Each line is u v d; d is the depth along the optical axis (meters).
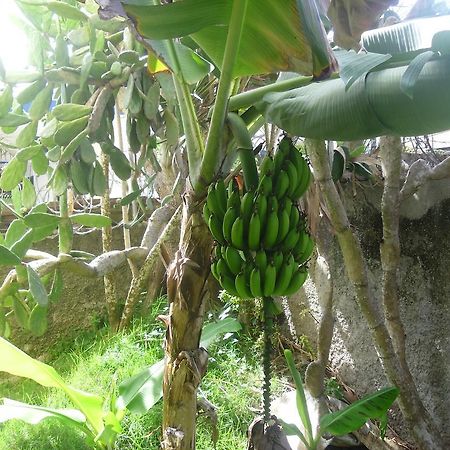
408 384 2.66
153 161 3.36
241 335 4.33
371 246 3.50
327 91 1.39
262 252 1.36
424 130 1.28
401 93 1.25
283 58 1.28
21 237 2.97
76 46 2.98
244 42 1.29
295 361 4.18
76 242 5.16
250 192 1.37
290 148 1.44
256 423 1.66
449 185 3.04
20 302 3.12
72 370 4.02
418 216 3.20
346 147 3.43
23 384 4.27
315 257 3.42
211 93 3.25
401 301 3.33
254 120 1.73
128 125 2.92
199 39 1.41
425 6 1.93
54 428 3.11
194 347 1.76
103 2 1.15
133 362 3.81
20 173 2.87
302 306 4.29
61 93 2.92
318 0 1.22
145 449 2.90
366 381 3.58
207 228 1.61
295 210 1.41
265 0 1.15
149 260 4.16
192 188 1.58
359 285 2.48
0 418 2.34
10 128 2.94
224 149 1.50
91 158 2.84
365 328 3.56
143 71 2.75
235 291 1.43
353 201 3.62
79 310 5.07
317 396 2.70
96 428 2.44
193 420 1.80
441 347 3.08
